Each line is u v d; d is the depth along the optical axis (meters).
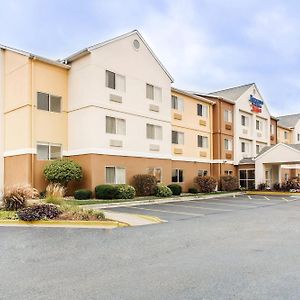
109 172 21.36
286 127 46.78
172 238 9.38
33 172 19.47
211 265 6.55
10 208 13.57
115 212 15.27
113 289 5.17
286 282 5.50
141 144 23.75
